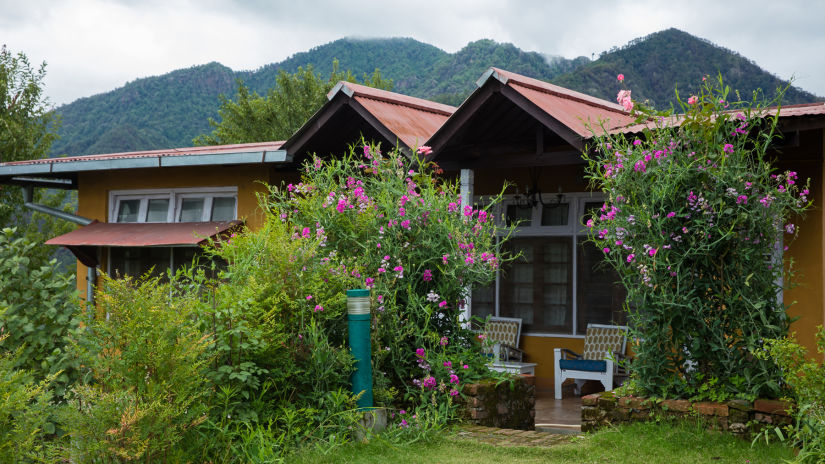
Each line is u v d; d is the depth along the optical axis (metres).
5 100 21.69
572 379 12.09
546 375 12.18
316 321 6.68
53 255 20.23
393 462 5.67
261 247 6.87
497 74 9.35
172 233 11.86
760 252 6.30
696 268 6.46
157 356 5.04
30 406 5.20
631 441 6.09
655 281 6.39
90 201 13.69
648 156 6.47
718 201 6.22
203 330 5.78
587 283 11.84
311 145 11.44
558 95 10.41
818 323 8.02
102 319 5.32
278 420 6.17
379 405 6.72
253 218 11.96
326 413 6.30
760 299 6.24
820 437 5.02
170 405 4.99
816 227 8.07
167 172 12.91
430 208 7.56
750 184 6.23
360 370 6.48
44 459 4.89
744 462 5.45
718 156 6.35
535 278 12.32
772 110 7.31
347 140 11.91
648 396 6.68
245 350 5.90
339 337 7.00
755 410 6.04
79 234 12.85
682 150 6.57
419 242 7.46
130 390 4.96
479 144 10.25
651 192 6.46
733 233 6.20
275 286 6.46
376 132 11.81
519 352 12.07
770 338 6.24
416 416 6.56
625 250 6.77
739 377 6.25
